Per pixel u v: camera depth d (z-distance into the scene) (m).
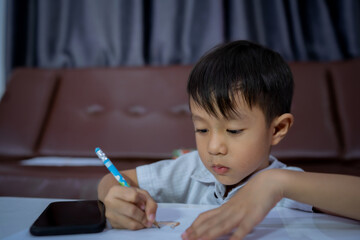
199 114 0.59
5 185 1.11
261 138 0.59
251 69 0.59
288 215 0.53
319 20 1.89
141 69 1.71
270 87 0.60
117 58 1.97
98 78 1.69
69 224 0.46
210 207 0.58
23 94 1.64
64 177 1.11
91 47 2.00
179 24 1.97
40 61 2.00
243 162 0.58
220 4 1.89
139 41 1.95
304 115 1.50
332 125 1.47
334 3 1.91
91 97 1.64
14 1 1.96
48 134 1.52
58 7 2.01
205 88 0.58
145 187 0.80
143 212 0.49
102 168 1.21
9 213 0.54
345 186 0.49
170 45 1.95
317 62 1.63
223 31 1.91
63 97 1.64
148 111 1.59
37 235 0.44
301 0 1.91
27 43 2.04
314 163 1.40
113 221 0.48
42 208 0.56
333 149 1.42
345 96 1.51
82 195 1.09
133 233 0.45
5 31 1.96
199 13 1.93
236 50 0.64
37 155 1.48
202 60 0.65
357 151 1.39
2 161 1.34
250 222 0.43
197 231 0.43
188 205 0.60
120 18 1.95
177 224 0.49
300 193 0.49
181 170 0.81
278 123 0.63
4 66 1.98
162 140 1.50
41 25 1.98
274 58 0.66
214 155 0.58
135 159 1.45
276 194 0.47
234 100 0.56
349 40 1.85
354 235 0.44
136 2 1.93
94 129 1.54
